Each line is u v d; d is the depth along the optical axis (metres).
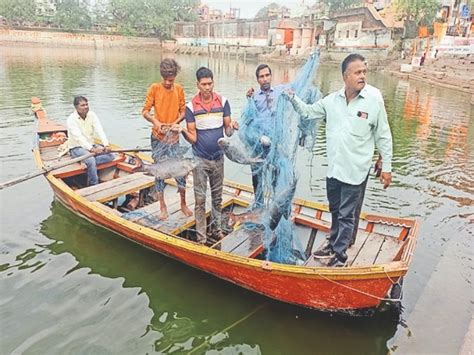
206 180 5.39
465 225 7.05
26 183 8.23
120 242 6.25
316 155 10.87
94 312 4.79
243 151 5.37
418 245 6.29
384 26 40.50
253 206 5.57
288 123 4.91
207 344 4.39
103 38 64.94
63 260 5.76
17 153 9.88
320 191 8.54
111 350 4.25
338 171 4.38
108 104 16.66
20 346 4.23
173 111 5.76
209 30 61.53
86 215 6.52
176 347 4.33
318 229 5.79
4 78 22.42
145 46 68.19
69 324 4.58
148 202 7.04
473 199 8.25
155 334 4.50
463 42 32.06
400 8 41.59
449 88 26.02
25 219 6.84
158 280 5.39
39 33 61.91
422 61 34.00
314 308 4.72
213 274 5.30
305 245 5.80
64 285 5.24
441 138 13.14
